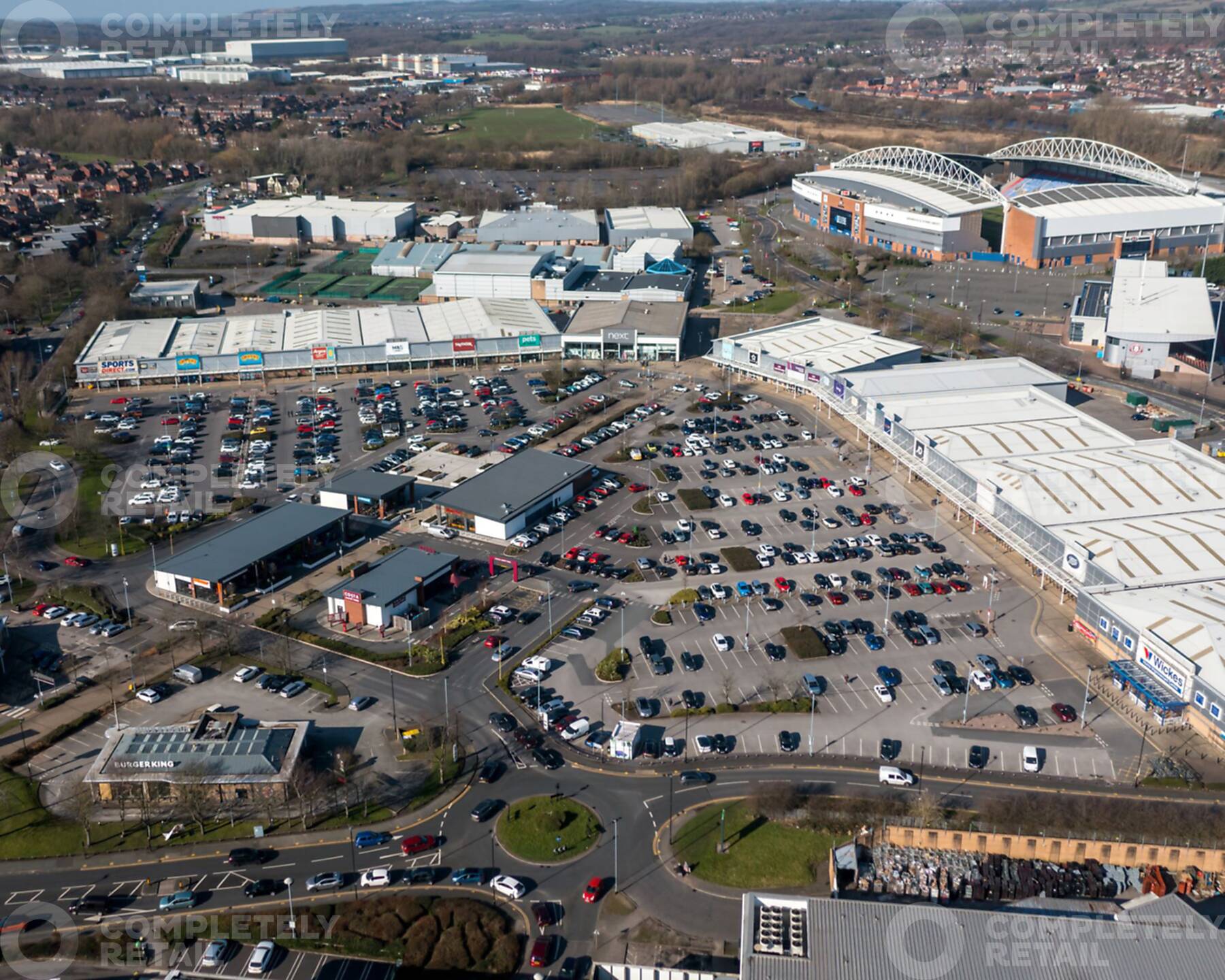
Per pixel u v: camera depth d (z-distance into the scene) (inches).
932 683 5108.3
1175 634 4911.4
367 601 5634.8
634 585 6063.0
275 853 4111.7
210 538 6579.7
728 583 6077.8
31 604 5935.0
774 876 3983.8
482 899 3892.7
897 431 7519.7
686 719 4886.8
